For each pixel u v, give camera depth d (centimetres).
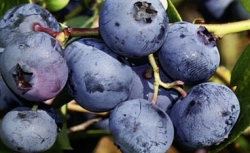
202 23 24
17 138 20
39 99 20
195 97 21
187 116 21
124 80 20
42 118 21
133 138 20
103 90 20
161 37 20
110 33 20
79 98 21
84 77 20
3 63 19
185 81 21
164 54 21
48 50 19
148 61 21
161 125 20
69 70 20
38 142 21
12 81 19
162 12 20
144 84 21
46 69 19
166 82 21
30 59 19
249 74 23
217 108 21
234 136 22
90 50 20
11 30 21
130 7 20
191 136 21
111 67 20
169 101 21
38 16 21
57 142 27
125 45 20
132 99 21
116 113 20
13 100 21
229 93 21
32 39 20
